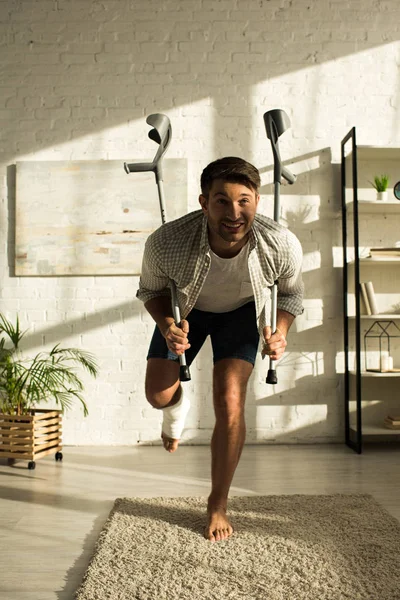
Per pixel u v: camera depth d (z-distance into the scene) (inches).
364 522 81.9
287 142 150.6
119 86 150.2
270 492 101.1
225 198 64.1
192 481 109.7
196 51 150.6
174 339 72.3
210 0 151.3
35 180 148.2
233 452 76.0
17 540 78.4
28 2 150.9
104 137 149.5
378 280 151.0
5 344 148.1
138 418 146.8
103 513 90.3
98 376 147.3
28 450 121.2
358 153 145.6
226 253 71.8
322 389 148.1
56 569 68.4
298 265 76.0
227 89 150.4
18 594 61.8
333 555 69.5
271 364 73.9
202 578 63.4
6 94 149.9
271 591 60.0
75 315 147.8
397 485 105.7
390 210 147.3
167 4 151.1
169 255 72.5
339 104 151.4
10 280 148.3
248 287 76.2
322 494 99.0
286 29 151.6
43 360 137.9
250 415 147.6
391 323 150.5
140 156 149.1
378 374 137.1
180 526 80.7
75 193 148.0
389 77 152.2
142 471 118.3
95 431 146.7
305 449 140.0
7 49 150.3
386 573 64.1
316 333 148.7
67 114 149.6
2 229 149.0
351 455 133.0
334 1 152.4
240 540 74.8
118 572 65.0
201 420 146.3
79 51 150.3
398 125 151.7
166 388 79.8
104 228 147.7
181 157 149.5
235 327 79.7
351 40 152.2
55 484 108.3
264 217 74.1
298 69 151.3
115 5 151.0
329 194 150.3
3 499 98.3
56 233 147.8
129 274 147.1
